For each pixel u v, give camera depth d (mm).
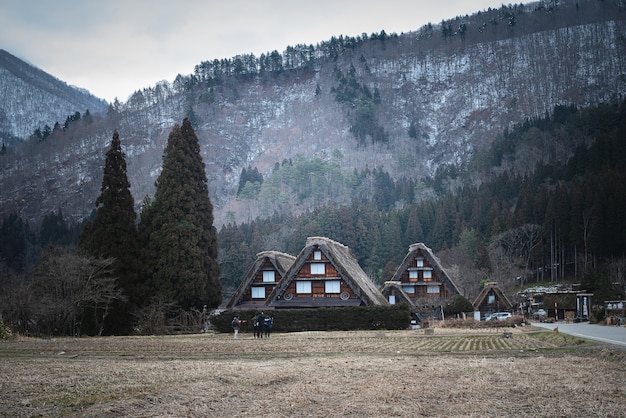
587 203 110688
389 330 56969
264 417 16609
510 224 119312
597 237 105938
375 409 17688
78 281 56375
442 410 17625
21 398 18594
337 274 62250
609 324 69688
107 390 20062
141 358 31469
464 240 121562
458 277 102688
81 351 35188
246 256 111938
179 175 66062
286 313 57969
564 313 91875
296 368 26281
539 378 23391
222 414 17031
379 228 135500
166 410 17438
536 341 43344
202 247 66688
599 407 17844
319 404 18531
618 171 121688
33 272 62625
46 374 23375
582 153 140250
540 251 115562
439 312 81188
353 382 22516
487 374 24562
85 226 64500
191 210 65688
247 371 25047
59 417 16391
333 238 130250
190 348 37312
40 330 56594
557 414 17000
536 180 144625
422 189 198000
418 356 32969
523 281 117000
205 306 62375
